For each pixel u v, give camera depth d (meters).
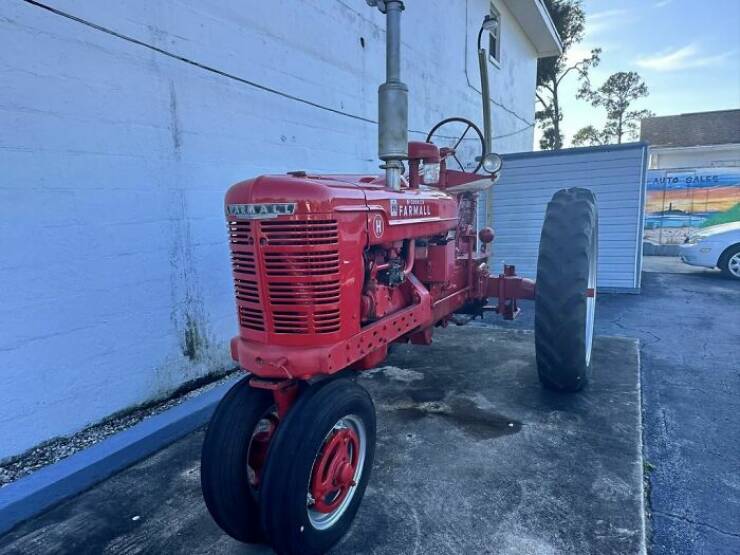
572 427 2.83
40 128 2.50
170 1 3.11
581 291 2.99
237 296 1.97
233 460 1.88
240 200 1.84
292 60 4.20
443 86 7.60
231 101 3.61
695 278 8.51
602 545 1.89
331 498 1.96
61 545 2.03
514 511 2.11
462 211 3.68
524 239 8.07
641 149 6.96
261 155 3.94
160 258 3.17
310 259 1.78
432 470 2.43
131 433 2.76
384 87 2.26
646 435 2.82
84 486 2.41
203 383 3.55
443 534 1.98
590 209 3.15
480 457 2.54
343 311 1.88
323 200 1.76
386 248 2.25
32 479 2.31
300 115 4.35
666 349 4.43
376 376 3.67
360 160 5.38
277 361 1.80
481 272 3.67
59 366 2.66
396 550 1.90
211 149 3.48
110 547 2.01
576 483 2.29
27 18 2.41
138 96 2.96
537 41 12.61
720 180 12.65
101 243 2.82
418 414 3.04
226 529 1.90
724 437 2.79
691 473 2.44
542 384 3.40
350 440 2.02
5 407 2.45
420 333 2.94
